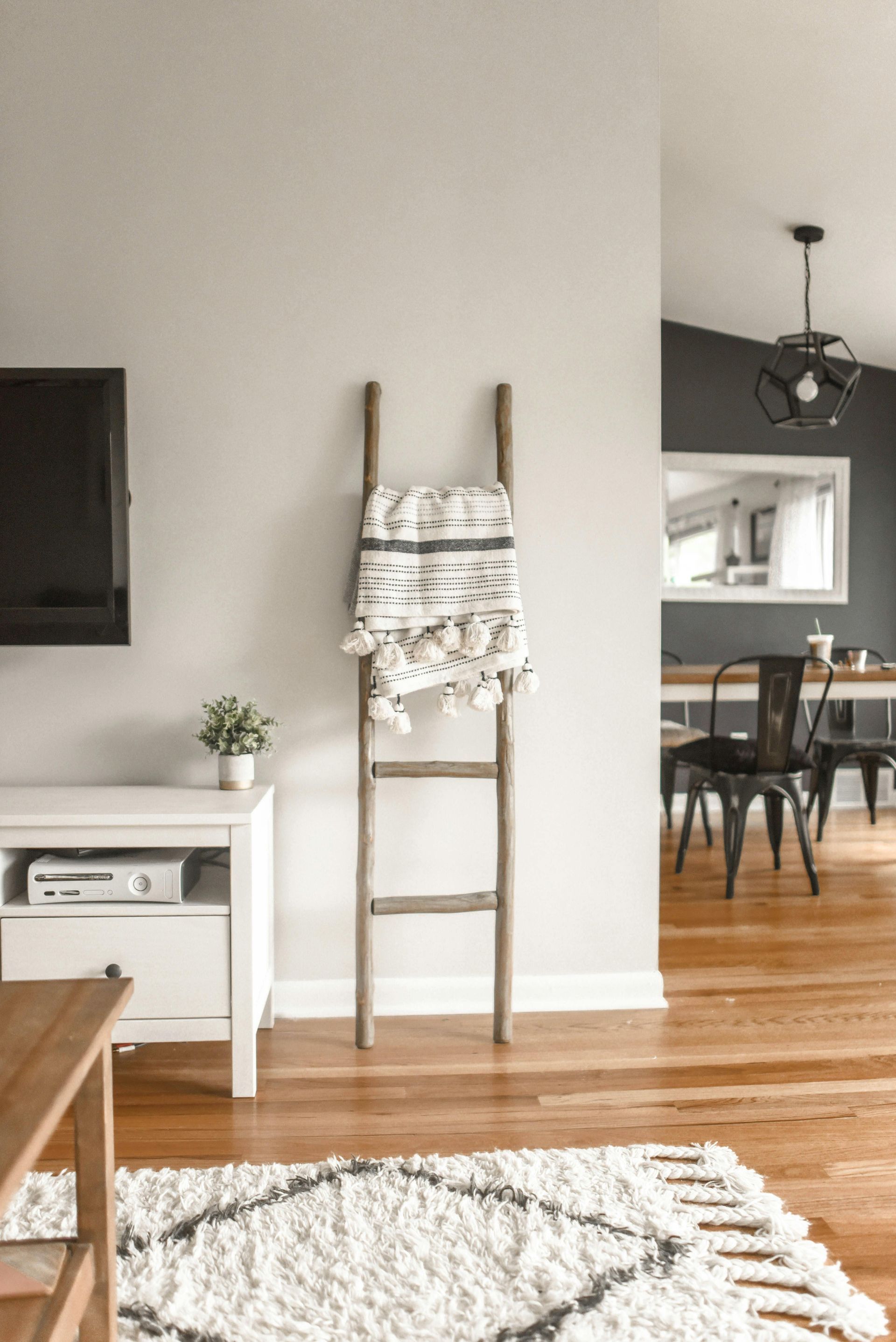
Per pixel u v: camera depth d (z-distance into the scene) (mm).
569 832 2318
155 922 1859
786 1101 1845
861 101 3035
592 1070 1980
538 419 2279
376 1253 1366
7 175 2189
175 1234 1405
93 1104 1043
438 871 2297
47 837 1857
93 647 2236
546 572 2295
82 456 2062
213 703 2258
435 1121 1769
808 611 4973
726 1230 1438
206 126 2215
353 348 2250
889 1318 1245
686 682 3527
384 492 2129
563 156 2264
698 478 4906
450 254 2256
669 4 2666
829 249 3955
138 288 2213
